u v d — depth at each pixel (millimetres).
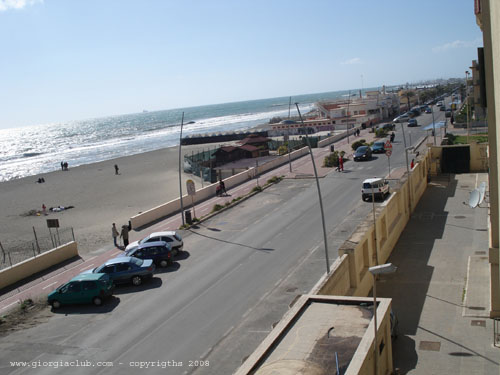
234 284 21766
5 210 51625
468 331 15641
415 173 33844
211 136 114125
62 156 122062
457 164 43125
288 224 31453
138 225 35344
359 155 54469
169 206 38875
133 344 16859
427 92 170875
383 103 108062
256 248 26969
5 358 16547
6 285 25125
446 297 18625
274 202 38875
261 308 18766
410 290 19719
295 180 47906
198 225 33781
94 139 189250
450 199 33906
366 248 19875
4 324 19672
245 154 72062
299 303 12539
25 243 34969
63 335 18141
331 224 30109
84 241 33469
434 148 43344
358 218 30750
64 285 21109
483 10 13953
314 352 10094
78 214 44969
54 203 52719
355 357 9484
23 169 98625
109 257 28703
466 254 23047
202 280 22797
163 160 83375
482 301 17688
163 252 25375
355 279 17750
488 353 14125
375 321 10117
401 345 15195
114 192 55469
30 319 20062
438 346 14875
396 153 56219
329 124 101500
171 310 19594
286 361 9852
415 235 26875
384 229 23484
